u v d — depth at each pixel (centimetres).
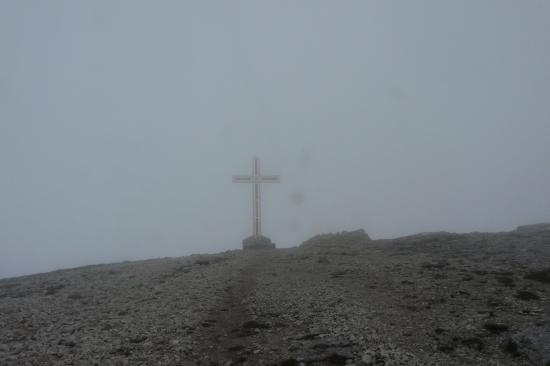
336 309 1388
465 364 959
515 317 1180
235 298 1658
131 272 2234
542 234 2278
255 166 3912
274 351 1109
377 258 2133
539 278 1481
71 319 1465
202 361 1081
